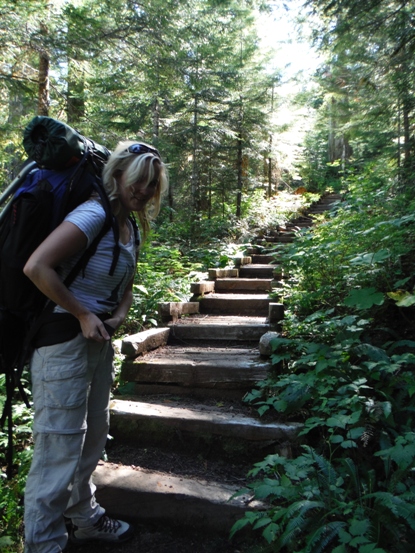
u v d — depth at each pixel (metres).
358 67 7.45
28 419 2.87
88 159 1.88
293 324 3.63
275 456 2.19
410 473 2.12
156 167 1.90
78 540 2.20
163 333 3.89
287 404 2.66
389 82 6.64
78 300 1.80
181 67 7.63
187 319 4.46
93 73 7.74
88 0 7.03
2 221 1.73
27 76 7.05
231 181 11.66
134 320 4.41
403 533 1.78
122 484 2.37
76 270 1.80
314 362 2.84
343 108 8.50
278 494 1.92
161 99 9.95
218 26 8.91
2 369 1.88
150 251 6.71
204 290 5.14
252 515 2.00
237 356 3.46
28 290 1.76
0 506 2.24
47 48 6.05
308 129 17.31
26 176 1.85
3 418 1.95
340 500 1.98
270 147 12.63
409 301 2.83
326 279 4.11
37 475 1.78
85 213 1.74
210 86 10.06
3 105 7.57
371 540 1.73
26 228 1.67
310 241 4.37
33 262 1.63
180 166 11.09
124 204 1.91
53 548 1.78
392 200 4.78
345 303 2.98
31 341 1.83
